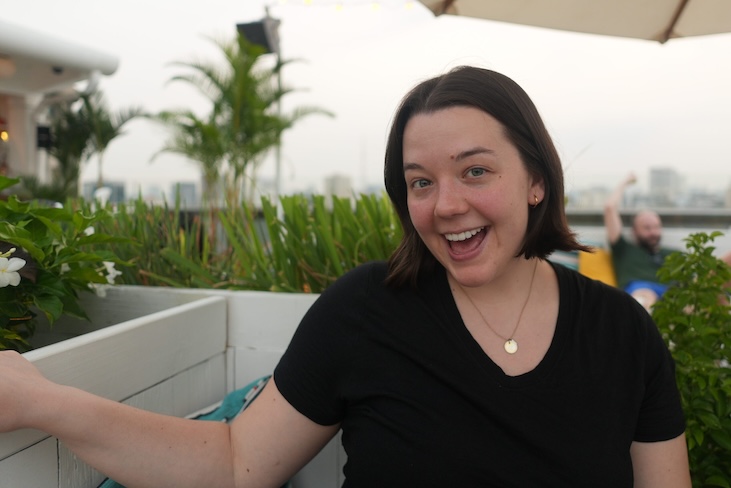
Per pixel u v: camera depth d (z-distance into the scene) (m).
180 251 1.61
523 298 0.92
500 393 0.84
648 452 0.91
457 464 0.82
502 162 0.82
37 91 5.46
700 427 1.10
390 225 1.52
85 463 0.90
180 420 0.91
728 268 1.20
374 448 0.86
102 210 1.08
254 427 0.92
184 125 8.59
